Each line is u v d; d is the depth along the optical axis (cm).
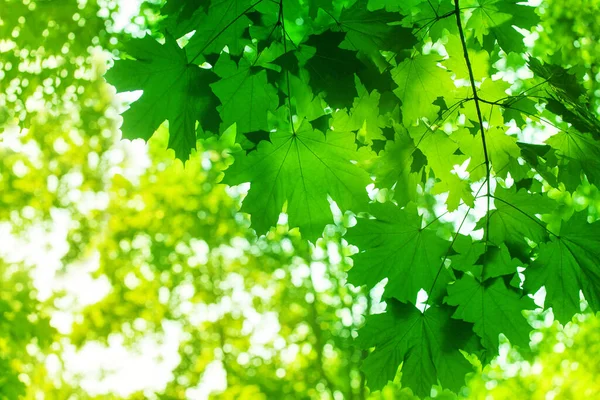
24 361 270
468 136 158
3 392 249
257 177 150
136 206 470
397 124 156
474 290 153
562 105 153
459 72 161
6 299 275
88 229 435
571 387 470
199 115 144
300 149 149
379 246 154
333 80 144
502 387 484
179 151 145
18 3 223
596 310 153
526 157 156
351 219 480
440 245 153
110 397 446
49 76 240
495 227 153
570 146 160
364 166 161
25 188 392
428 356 154
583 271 152
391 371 154
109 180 425
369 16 146
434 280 154
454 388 154
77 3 224
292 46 147
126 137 144
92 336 436
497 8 159
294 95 150
